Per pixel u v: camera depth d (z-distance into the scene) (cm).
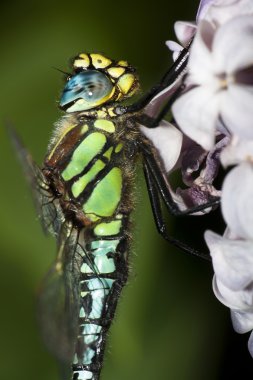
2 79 21
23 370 20
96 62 17
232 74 15
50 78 21
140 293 20
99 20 21
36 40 21
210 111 15
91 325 17
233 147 15
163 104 16
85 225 17
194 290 21
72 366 17
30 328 20
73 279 17
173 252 20
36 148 21
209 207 16
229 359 21
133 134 17
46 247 20
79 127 17
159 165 16
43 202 17
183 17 21
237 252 15
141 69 21
